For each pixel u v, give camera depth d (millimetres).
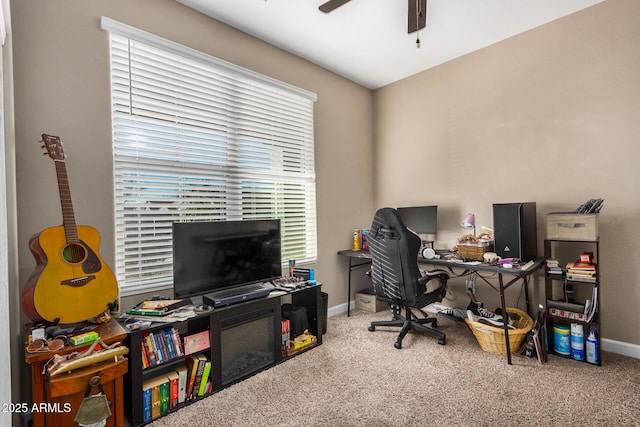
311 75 3318
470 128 3184
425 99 3541
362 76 3678
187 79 2393
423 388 1991
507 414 1724
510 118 2916
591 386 1966
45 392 1385
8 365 970
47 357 1369
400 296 2650
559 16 2604
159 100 2250
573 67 2572
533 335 2328
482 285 3154
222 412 1800
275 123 2988
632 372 2117
